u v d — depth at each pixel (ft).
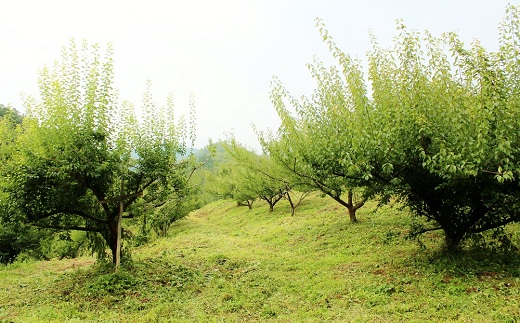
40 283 36.73
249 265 40.52
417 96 25.50
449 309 20.53
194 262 42.86
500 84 22.21
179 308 27.04
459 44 23.16
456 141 23.13
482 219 28.58
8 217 32.40
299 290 29.04
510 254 29.07
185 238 69.72
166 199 41.52
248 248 54.03
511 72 24.18
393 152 26.27
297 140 39.86
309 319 22.29
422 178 27.89
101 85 33.27
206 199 168.25
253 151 87.25
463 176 22.94
